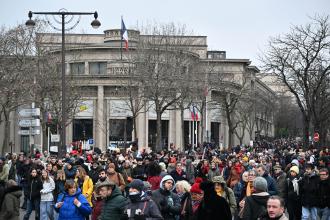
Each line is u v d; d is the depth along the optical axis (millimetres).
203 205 9711
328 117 50562
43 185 18172
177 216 11852
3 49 40938
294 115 116125
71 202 12141
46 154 36781
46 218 18172
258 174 15250
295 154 31203
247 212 10828
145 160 23188
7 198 13398
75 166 20453
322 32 38844
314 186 16406
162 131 84625
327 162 22766
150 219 10414
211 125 88812
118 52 81062
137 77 52250
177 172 18703
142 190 10633
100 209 12141
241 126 92250
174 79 51188
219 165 26969
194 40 79188
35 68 43188
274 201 7879
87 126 81312
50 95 49844
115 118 80188
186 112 83688
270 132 127000
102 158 26359
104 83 79125
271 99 94750
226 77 75938
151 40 54938
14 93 41219
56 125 53938
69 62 81000
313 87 41188
